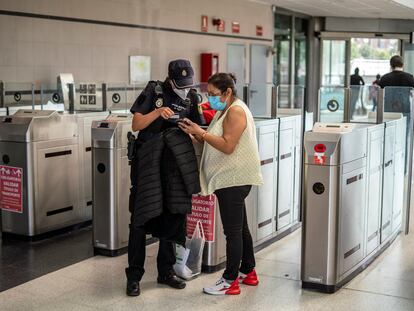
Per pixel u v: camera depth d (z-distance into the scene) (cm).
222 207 400
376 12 1349
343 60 1510
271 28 1321
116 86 700
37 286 424
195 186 394
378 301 399
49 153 548
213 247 449
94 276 445
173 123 395
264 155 511
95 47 873
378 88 530
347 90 555
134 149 399
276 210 544
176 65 388
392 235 546
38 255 498
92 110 667
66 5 822
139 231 404
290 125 561
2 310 381
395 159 536
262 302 396
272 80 1347
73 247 522
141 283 429
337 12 1377
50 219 554
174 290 416
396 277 447
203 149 411
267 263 479
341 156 398
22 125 525
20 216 538
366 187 455
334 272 409
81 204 591
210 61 1095
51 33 803
